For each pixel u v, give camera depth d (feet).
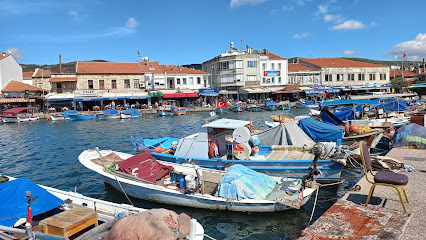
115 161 42.93
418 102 133.39
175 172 38.32
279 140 46.65
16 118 136.67
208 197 32.35
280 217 32.27
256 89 197.88
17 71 191.83
